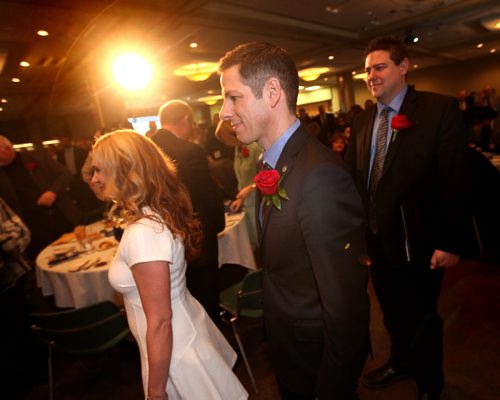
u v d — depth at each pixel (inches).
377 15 235.3
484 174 84.1
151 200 40.8
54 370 87.0
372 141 57.6
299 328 32.9
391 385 65.9
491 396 61.5
